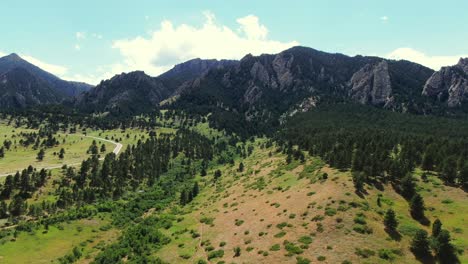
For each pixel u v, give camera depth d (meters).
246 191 143.62
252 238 91.31
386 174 116.56
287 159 166.50
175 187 196.88
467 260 69.62
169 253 97.50
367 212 88.12
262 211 109.88
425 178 112.56
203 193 172.12
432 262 70.56
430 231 82.62
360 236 78.12
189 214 137.50
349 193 99.00
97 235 131.38
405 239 77.62
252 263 77.19
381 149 143.12
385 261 69.69
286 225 90.94
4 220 139.38
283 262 74.00
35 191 171.38
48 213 150.50
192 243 102.00
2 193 163.25
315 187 112.50
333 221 85.00
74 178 190.62
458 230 81.88
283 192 121.88
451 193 102.12
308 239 80.38
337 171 122.12
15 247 113.38
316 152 162.88
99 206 157.50
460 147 147.50
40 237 122.38
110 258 100.81
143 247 105.69
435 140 171.12
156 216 142.25
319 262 70.75
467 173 107.44
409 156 135.50
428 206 95.00
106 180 189.25
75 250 110.50
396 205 95.00
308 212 93.75
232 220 112.38
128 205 164.50
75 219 141.50
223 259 84.25
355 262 69.00
